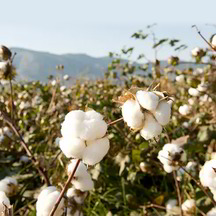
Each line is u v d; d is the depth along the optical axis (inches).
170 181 78.5
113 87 158.6
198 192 62.2
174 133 92.7
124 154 81.1
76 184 42.8
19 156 83.6
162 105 35.2
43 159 67.1
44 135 101.0
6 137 78.4
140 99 35.2
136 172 78.5
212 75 90.7
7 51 66.2
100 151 35.0
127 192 76.8
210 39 55.7
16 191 55.7
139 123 35.3
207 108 96.8
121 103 36.4
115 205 72.0
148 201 74.3
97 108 116.3
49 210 40.1
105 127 35.3
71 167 43.5
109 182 78.5
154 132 35.2
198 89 90.5
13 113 69.1
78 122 35.0
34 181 78.2
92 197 74.1
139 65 140.2
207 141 76.9
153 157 77.4
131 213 68.6
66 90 135.9
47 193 41.3
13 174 80.0
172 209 62.9
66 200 40.8
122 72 148.4
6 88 142.5
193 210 56.2
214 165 43.2
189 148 75.5
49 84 159.5
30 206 66.6
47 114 113.5
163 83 103.7
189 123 91.8
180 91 114.0
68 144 35.2
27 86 151.1
